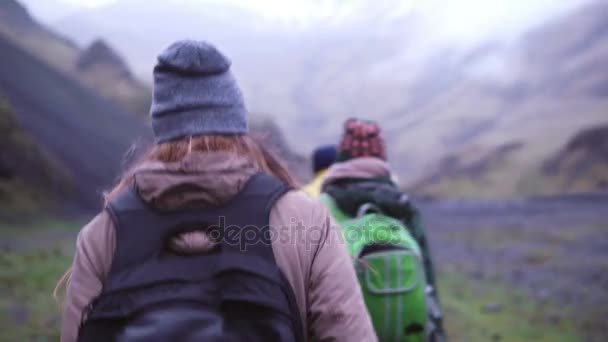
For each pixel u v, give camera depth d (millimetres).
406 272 2619
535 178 103188
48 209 24906
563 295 12992
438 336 2955
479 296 12672
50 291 9281
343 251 1449
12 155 26109
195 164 1329
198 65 1394
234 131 1420
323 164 4340
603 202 67438
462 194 106875
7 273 10055
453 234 34094
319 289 1387
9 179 25109
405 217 2930
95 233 1396
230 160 1356
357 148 3008
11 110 28625
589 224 38938
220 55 1435
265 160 1495
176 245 1306
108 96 69250
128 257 1316
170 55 1407
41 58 57156
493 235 32500
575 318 10305
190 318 1220
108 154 40500
